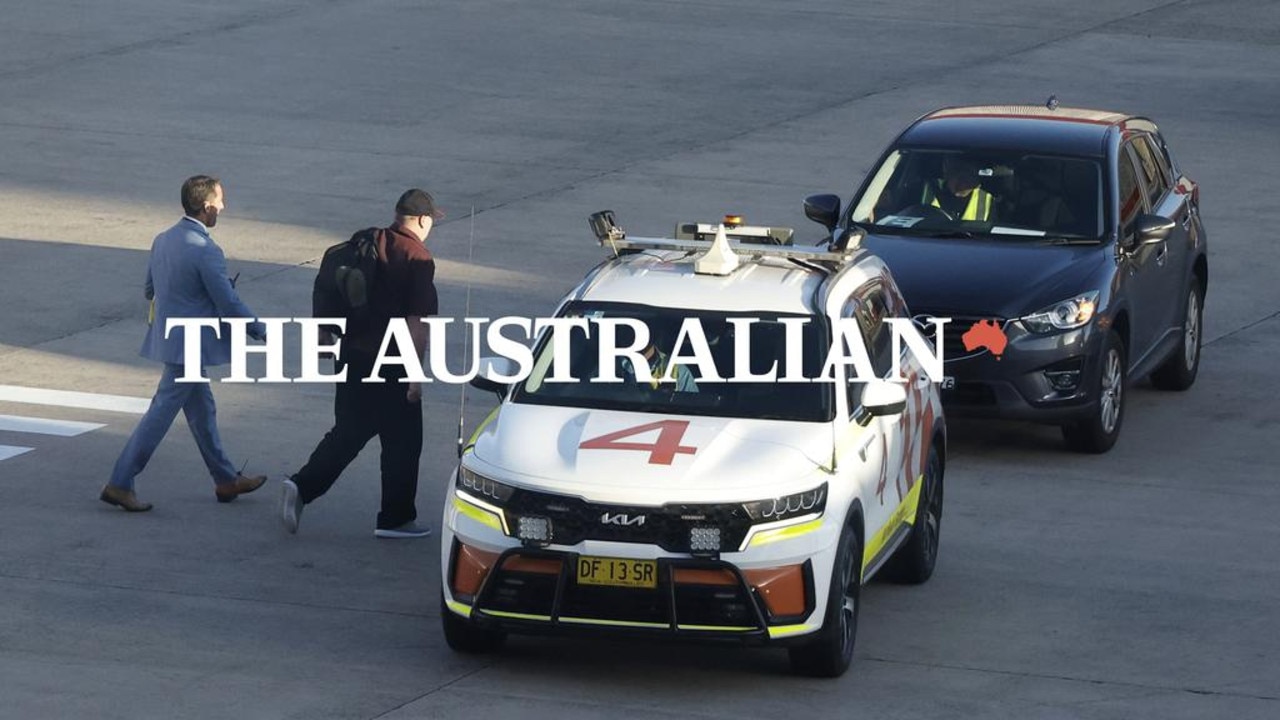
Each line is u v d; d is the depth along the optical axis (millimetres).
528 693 35688
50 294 67062
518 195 82500
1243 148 94625
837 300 40000
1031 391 51938
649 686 36344
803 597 35469
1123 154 57969
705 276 40750
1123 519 48156
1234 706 35969
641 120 97312
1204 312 69375
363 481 49969
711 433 36875
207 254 45875
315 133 93125
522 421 37531
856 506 37156
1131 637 39875
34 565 42250
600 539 35094
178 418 54625
